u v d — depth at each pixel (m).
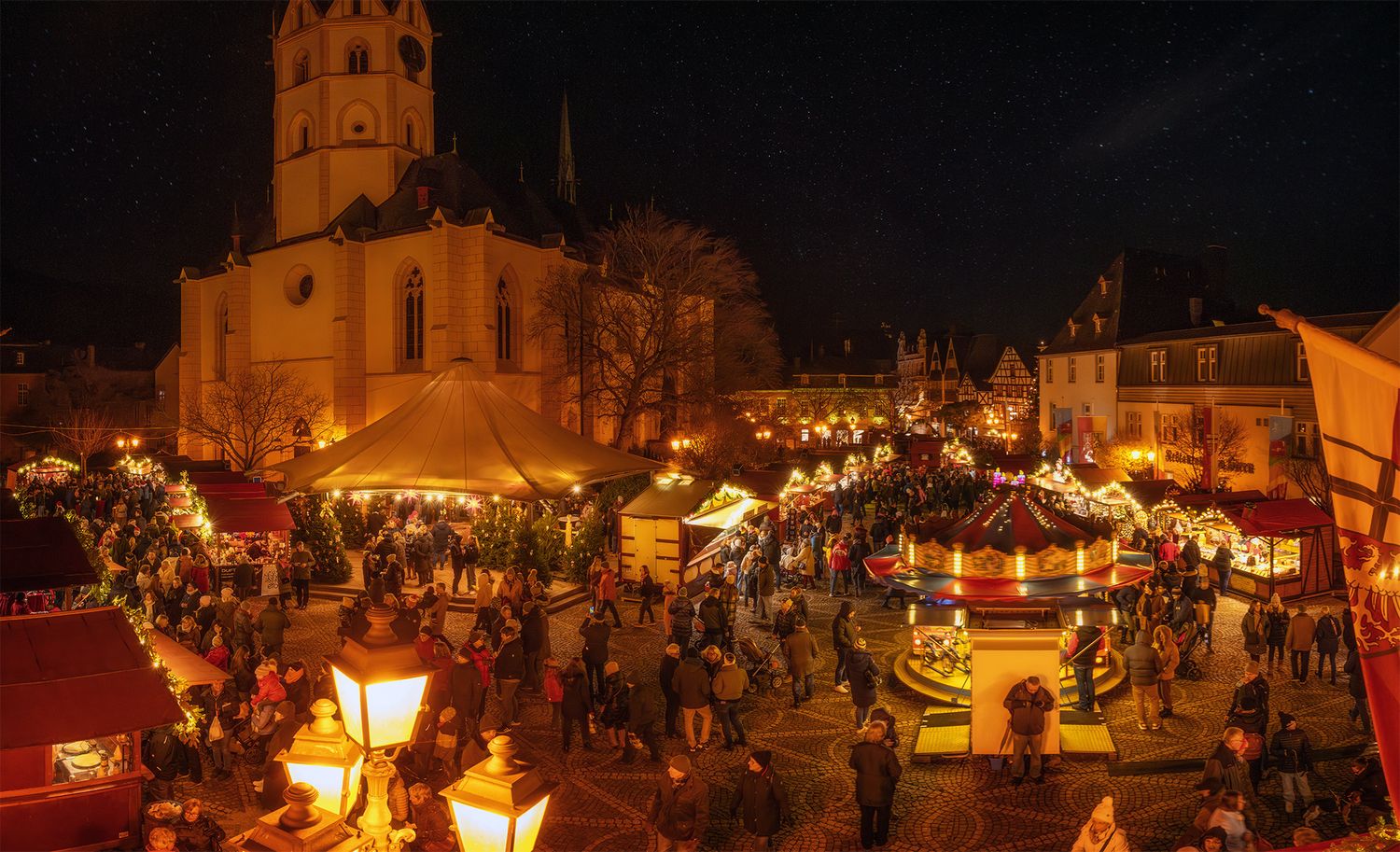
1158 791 13.41
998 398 97.88
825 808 13.18
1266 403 41.78
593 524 28.50
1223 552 25.70
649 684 18.80
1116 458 50.75
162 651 14.38
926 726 15.81
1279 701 17.12
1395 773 4.83
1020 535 15.38
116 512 31.33
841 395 110.94
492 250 50.75
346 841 5.09
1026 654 14.33
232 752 15.42
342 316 52.56
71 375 73.56
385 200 57.25
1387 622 4.88
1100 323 57.47
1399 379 4.80
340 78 57.50
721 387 56.31
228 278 58.62
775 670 18.39
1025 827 12.45
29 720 8.96
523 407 19.42
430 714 14.42
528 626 18.53
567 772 14.55
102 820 10.07
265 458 55.78
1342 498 5.03
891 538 28.62
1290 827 12.23
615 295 53.19
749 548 27.86
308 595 25.86
